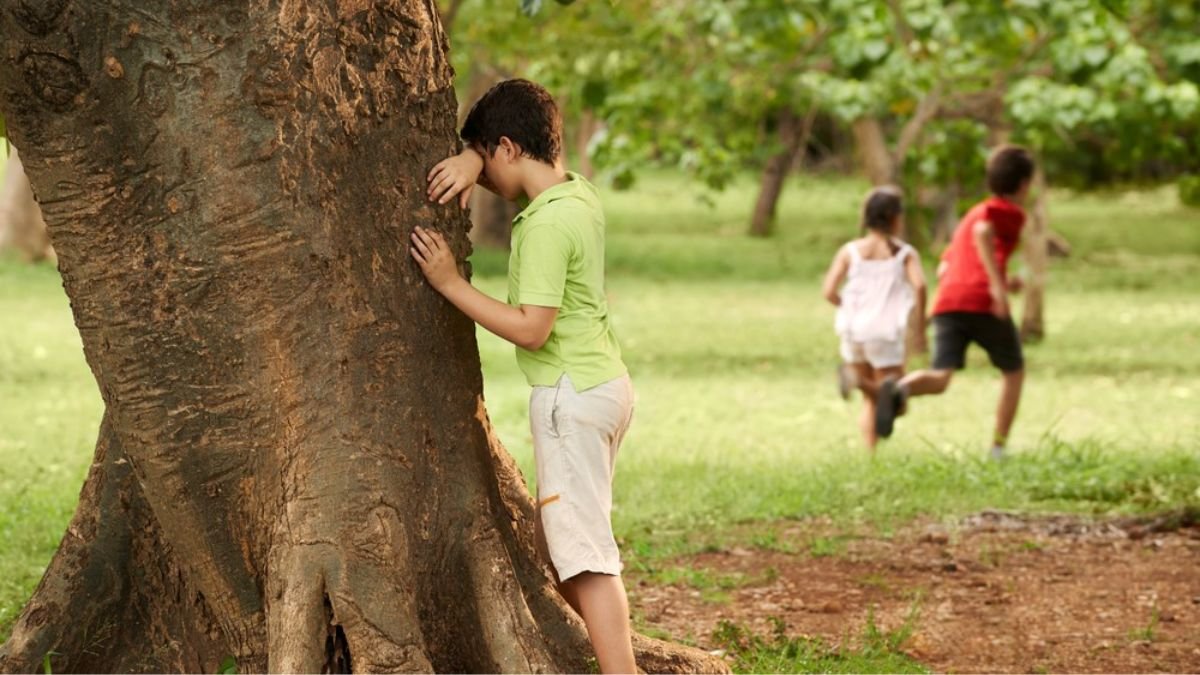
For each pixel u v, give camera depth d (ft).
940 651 25.66
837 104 63.10
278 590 18.80
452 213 20.01
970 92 70.90
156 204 18.42
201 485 19.26
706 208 174.29
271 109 18.17
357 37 18.92
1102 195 184.34
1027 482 39.34
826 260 119.14
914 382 42.68
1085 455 42.86
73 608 21.20
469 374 20.40
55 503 35.91
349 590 18.65
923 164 72.69
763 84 74.02
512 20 76.18
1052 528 34.81
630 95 72.49
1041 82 64.54
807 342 75.31
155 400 18.98
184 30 17.94
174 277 18.56
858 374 45.50
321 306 18.74
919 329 45.55
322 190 18.61
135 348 18.81
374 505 18.98
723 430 49.90
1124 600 28.96
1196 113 66.95
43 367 61.72
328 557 18.74
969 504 37.14
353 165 18.95
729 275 108.58
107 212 18.44
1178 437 47.29
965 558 32.04
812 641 25.58
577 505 19.33
